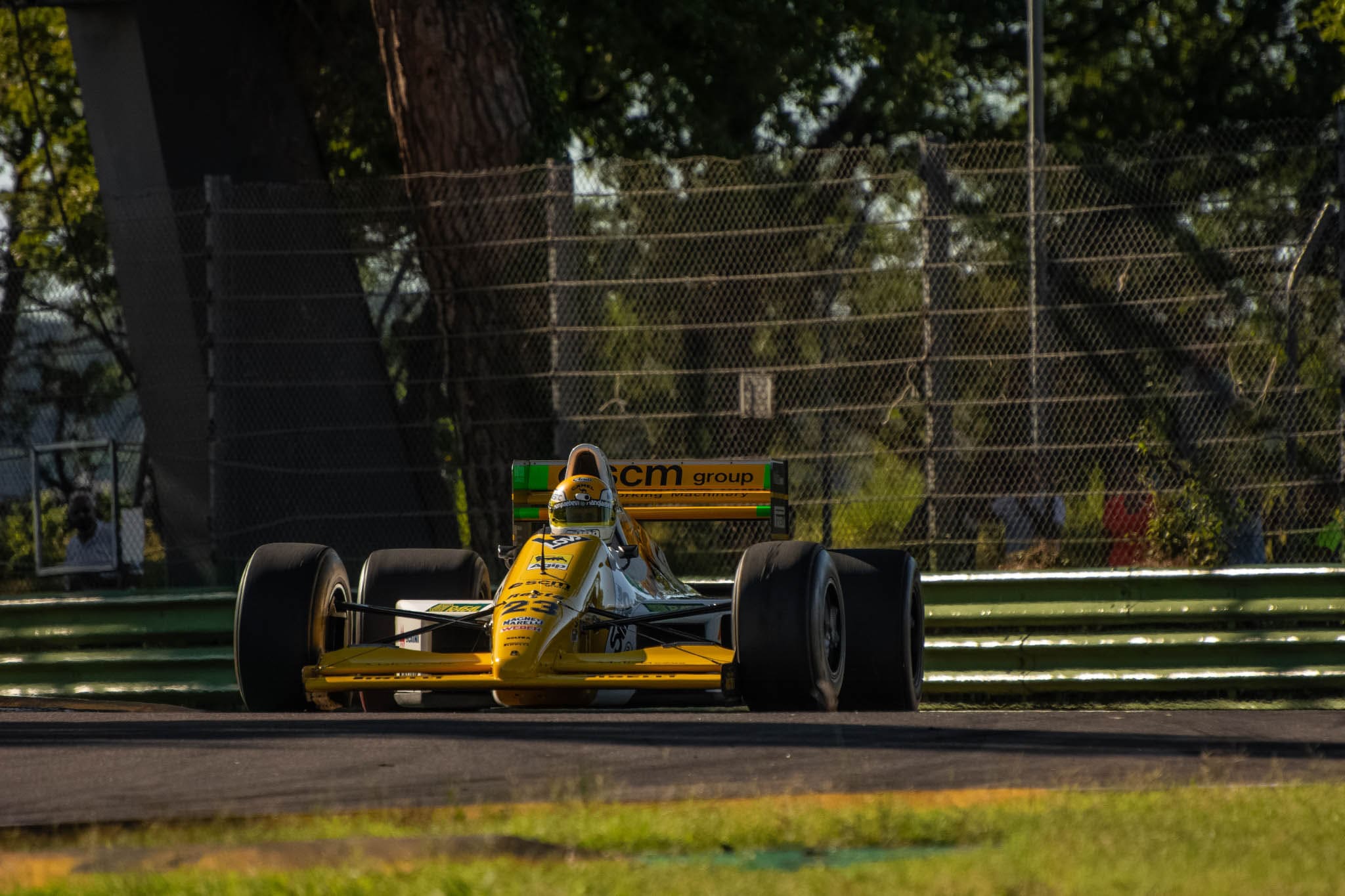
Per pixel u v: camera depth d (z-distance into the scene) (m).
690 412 45.94
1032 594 39.72
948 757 19.59
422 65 48.81
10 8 53.50
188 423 47.47
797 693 25.92
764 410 40.06
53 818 16.48
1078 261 40.16
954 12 83.50
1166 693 39.44
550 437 47.12
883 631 28.98
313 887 12.28
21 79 83.88
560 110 53.66
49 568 45.28
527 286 40.97
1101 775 18.22
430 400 47.47
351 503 47.59
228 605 41.88
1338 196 37.91
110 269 57.06
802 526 41.62
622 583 27.98
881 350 46.56
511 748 20.55
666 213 47.16
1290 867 12.57
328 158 62.31
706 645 26.97
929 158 39.69
